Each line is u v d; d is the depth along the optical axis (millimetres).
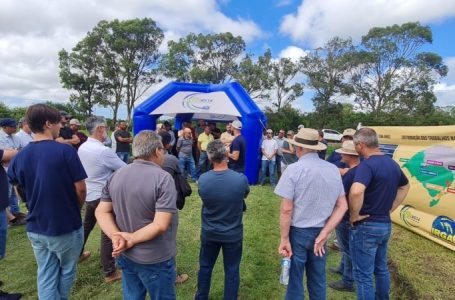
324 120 41688
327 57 41500
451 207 4883
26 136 5605
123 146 10062
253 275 4016
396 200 3023
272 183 9531
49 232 2494
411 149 5805
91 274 3918
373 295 2812
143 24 41750
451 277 4016
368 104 42562
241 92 9641
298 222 2705
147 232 1987
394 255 4656
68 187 2551
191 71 42875
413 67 39719
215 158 2879
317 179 2627
